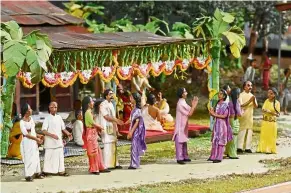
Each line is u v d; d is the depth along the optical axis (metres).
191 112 18.67
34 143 16.75
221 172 17.58
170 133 21.81
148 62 21.23
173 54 21.86
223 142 18.72
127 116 21.98
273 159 19.06
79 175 17.30
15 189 15.85
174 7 29.98
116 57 20.30
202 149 20.50
